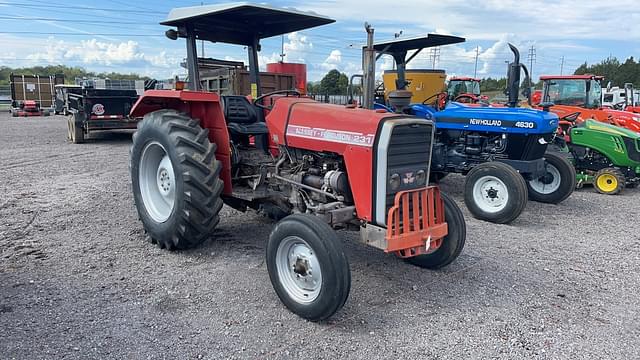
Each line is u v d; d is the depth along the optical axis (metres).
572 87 11.49
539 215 6.39
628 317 3.37
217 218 4.23
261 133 4.55
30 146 12.16
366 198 3.41
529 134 6.41
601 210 6.77
